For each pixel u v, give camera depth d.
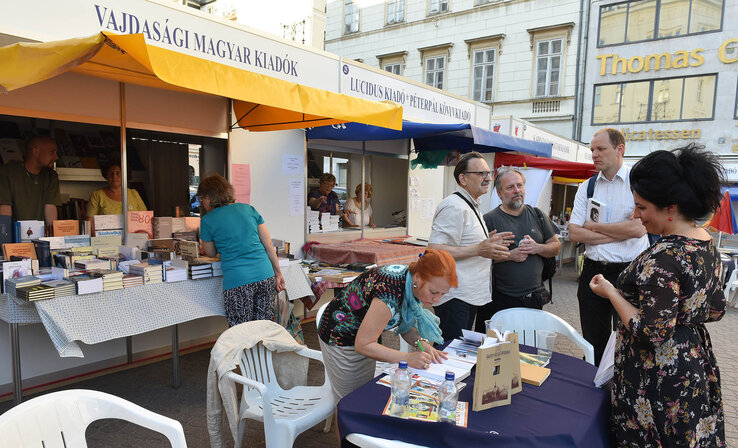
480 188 3.01
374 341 1.98
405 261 4.93
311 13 14.67
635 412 1.65
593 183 3.11
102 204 3.73
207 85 2.36
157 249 3.78
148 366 3.99
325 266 4.72
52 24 2.98
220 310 3.48
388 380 1.97
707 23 16.14
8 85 2.21
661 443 1.60
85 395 1.64
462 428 1.55
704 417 1.59
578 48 17.64
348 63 5.16
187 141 4.23
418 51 20.50
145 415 1.65
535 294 3.18
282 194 4.91
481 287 2.99
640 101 17.34
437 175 7.52
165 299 3.15
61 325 2.61
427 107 6.47
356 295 2.12
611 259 2.93
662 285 1.54
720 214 8.37
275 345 2.51
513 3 18.34
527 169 6.67
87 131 3.63
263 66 4.29
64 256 3.07
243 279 3.35
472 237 2.97
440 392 1.67
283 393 2.54
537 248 3.12
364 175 6.04
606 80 17.62
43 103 3.29
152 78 3.47
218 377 2.22
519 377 1.88
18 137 3.33
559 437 1.53
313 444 2.84
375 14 21.52
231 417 2.20
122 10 3.30
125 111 3.72
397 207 6.69
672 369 1.57
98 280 2.79
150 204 4.03
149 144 3.97
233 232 3.35
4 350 3.25
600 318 3.05
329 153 5.51
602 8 17.30
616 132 2.94
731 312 7.11
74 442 1.60
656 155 1.63
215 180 3.50
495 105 19.17
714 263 1.59
